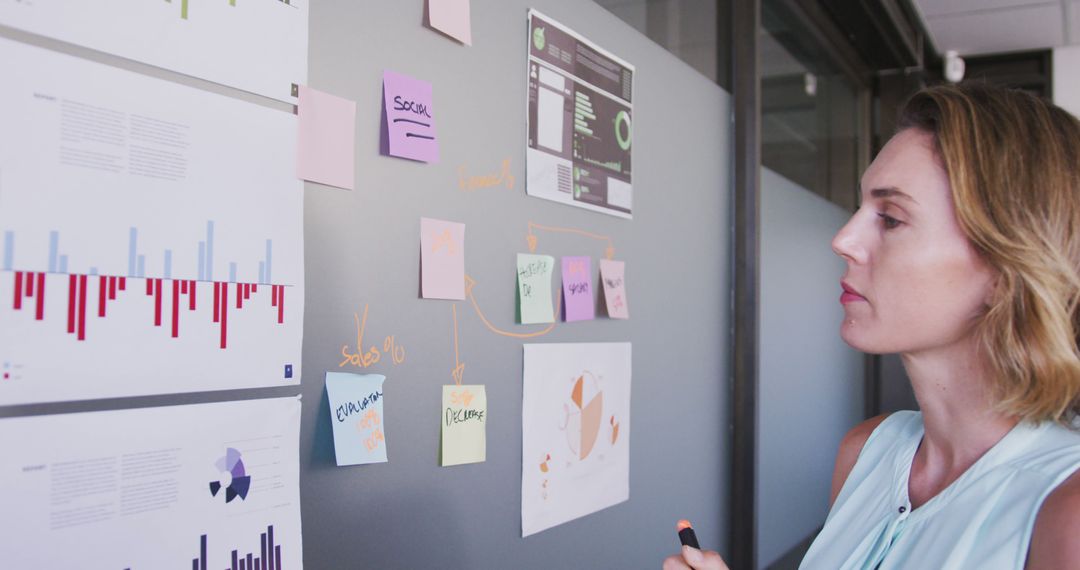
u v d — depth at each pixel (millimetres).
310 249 757
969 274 666
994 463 646
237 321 683
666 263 1473
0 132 530
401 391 867
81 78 576
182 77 646
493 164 1012
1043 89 3609
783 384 2365
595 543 1250
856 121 3141
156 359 621
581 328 1208
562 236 1159
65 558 564
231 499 677
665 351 1467
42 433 552
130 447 605
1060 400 615
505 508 1037
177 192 637
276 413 717
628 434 1341
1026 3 3010
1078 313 642
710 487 1640
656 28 1454
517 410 1057
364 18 821
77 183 572
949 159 655
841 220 2936
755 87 1731
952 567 606
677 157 1519
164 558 625
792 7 2316
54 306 559
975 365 682
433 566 916
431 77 909
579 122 1202
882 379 3264
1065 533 526
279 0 728
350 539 808
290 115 735
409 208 876
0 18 532
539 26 1107
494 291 1012
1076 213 622
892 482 786
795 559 2387
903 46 2916
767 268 2234
